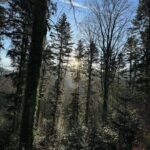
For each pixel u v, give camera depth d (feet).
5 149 32.60
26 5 37.55
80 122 59.93
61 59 159.94
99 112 104.01
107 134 52.34
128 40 109.70
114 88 95.55
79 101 186.29
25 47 75.46
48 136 68.03
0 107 84.28
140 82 103.09
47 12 32.17
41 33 28.09
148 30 110.01
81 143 52.39
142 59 111.34
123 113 51.65
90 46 109.81
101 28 102.01
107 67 99.50
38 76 27.81
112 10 101.76
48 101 156.46
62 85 169.68
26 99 27.53
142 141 48.01
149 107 59.26
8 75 83.05
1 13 54.75
